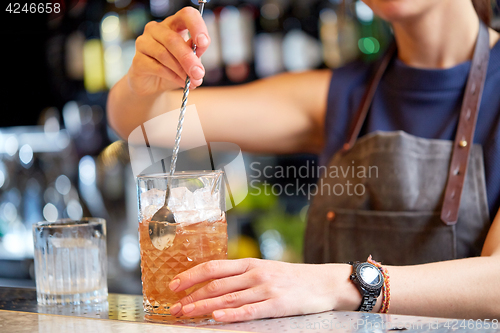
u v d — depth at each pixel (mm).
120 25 2295
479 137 1260
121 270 2273
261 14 2312
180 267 881
